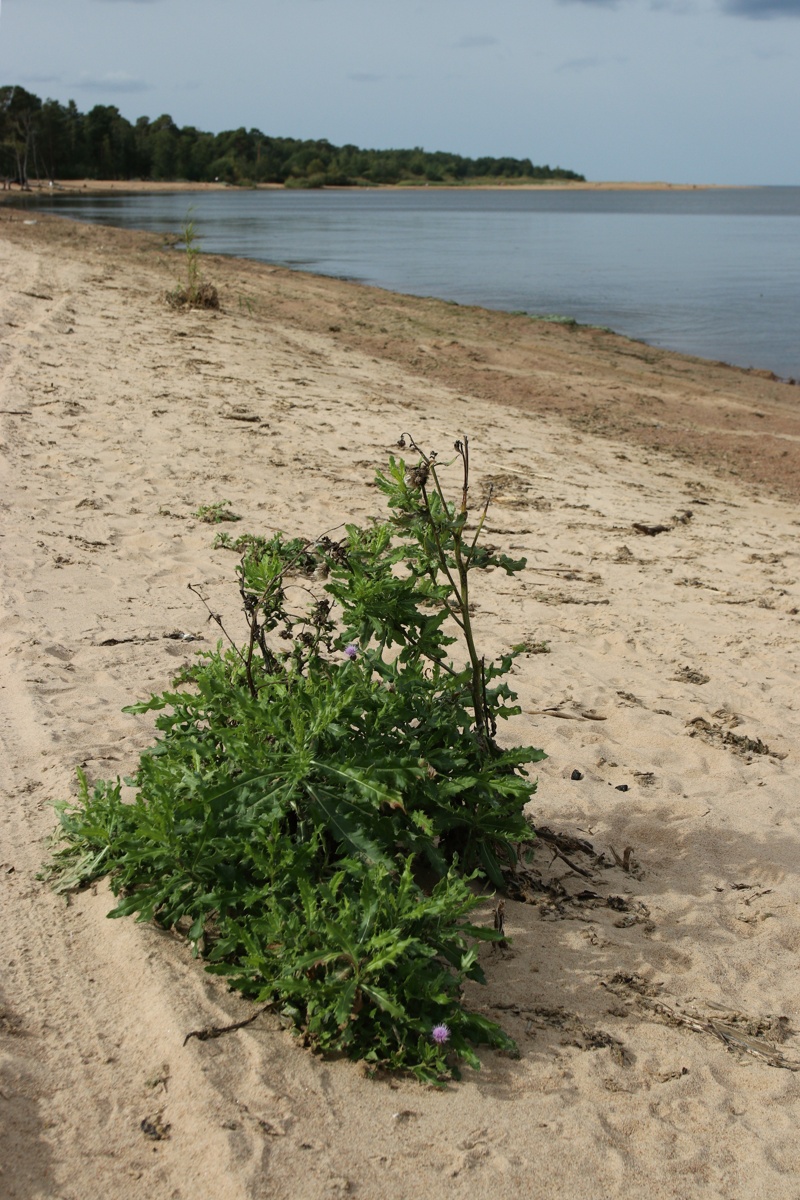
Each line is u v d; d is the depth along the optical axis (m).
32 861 3.48
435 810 3.49
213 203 91.88
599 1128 2.71
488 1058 2.90
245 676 3.70
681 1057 3.03
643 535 8.91
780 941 3.67
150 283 21.45
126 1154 2.42
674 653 6.32
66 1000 2.88
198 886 3.09
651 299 30.03
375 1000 2.78
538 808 4.36
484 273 35.41
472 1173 2.49
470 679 3.77
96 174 147.62
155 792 3.22
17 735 4.36
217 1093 2.58
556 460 11.41
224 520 7.68
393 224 65.75
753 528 9.71
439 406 13.45
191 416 10.72
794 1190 2.61
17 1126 2.45
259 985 2.88
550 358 18.94
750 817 4.49
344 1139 2.52
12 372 11.40
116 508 7.78
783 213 110.00
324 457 9.83
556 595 7.16
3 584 6.11
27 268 21.08
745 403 16.75
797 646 6.61
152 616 5.86
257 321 18.36
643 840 4.23
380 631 3.69
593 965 3.39
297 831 3.23
